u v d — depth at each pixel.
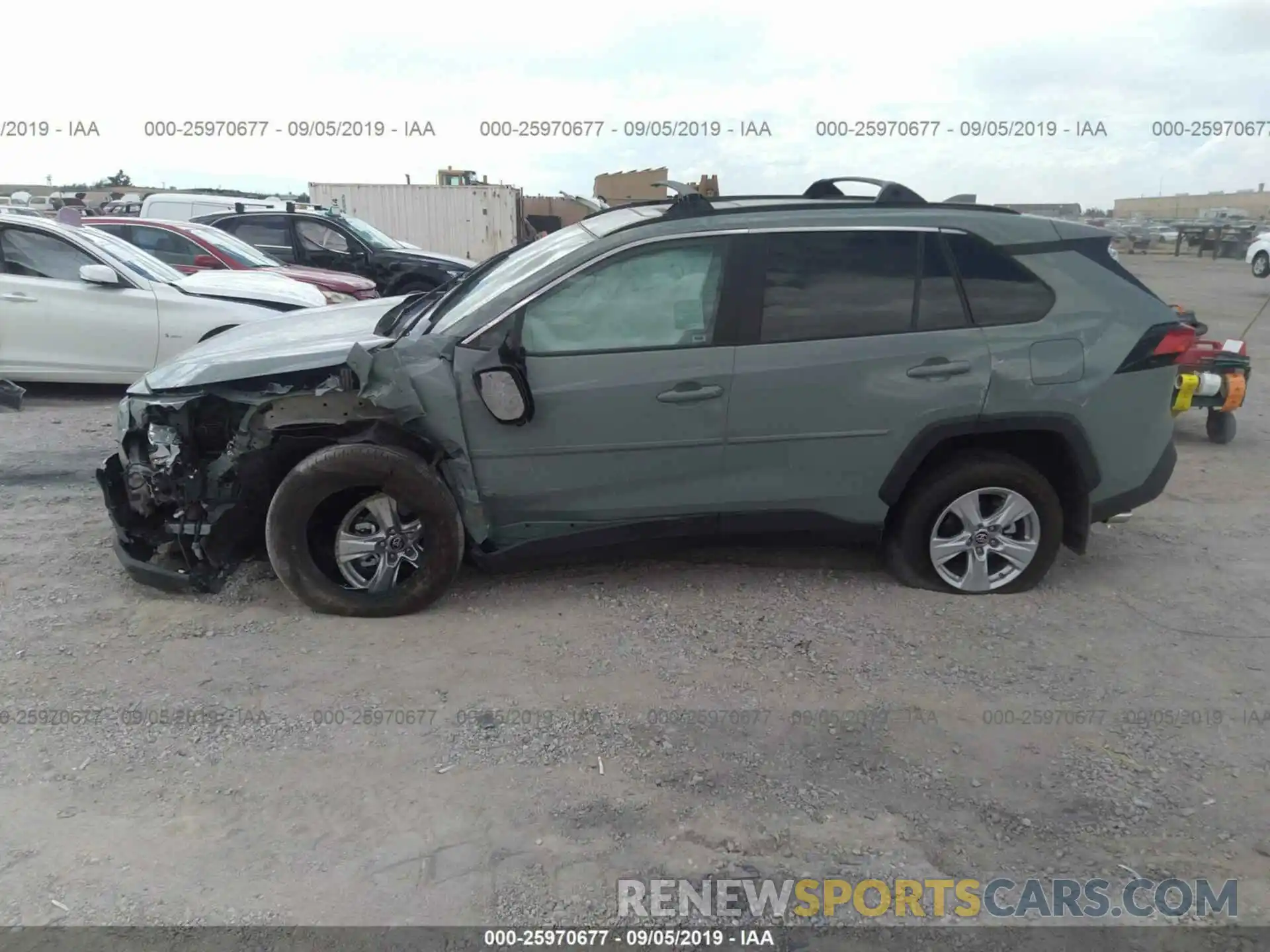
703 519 4.37
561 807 3.03
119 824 2.88
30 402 8.18
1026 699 3.74
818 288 4.25
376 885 2.68
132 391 4.37
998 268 4.38
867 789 3.18
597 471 4.21
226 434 4.28
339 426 4.14
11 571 4.58
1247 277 24.84
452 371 4.04
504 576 4.74
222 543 4.31
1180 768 3.34
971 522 4.55
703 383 4.15
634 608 4.42
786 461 4.30
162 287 8.35
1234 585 4.91
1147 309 4.52
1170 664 4.05
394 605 4.23
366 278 13.79
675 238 4.16
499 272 4.59
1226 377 7.66
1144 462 4.59
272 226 13.84
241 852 2.79
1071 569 5.07
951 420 4.32
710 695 3.70
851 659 3.99
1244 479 6.92
